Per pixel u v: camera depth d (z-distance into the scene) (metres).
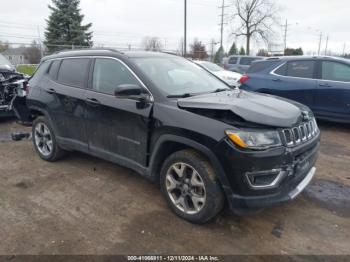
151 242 2.89
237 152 2.69
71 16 40.22
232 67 16.73
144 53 4.05
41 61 5.02
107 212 3.40
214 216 3.09
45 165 4.77
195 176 3.04
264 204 2.78
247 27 42.66
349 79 6.57
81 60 4.25
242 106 2.94
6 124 7.62
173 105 3.19
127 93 3.21
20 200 3.67
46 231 3.05
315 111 7.01
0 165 4.78
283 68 7.43
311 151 3.22
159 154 3.31
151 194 3.81
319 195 3.81
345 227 3.15
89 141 4.11
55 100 4.44
